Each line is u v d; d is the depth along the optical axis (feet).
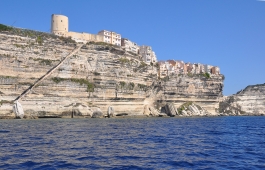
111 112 300.81
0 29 247.70
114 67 309.42
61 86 265.95
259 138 112.88
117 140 96.22
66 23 329.72
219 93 452.35
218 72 538.88
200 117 380.58
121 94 311.68
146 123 208.54
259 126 201.98
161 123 213.66
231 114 517.96
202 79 427.74
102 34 373.81
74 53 284.41
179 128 164.25
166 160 62.39
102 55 303.27
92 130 134.31
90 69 294.66
